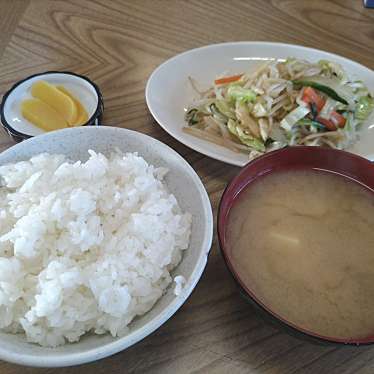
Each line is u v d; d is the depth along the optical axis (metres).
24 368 0.23
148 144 0.29
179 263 0.25
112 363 0.23
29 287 0.23
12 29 0.47
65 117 0.36
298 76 0.39
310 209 0.28
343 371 0.23
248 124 0.37
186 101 0.40
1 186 0.28
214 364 0.23
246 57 0.43
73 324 0.22
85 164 0.27
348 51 0.46
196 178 0.27
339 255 0.25
